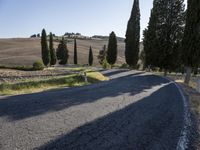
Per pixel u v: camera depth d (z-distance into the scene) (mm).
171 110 9539
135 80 25422
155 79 28094
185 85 23250
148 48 44656
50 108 8898
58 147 5070
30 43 168875
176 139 5988
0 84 15344
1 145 5102
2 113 7867
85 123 7039
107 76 33500
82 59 134750
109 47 72625
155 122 7512
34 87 17094
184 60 27047
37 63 41719
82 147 5129
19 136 5684
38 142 5324
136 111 9039
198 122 7988
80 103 10242
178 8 40312
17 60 96875
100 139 5691
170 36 40594
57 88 16969
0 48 143625
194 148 5492
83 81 23234
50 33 80438
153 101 11531
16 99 10742
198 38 25906
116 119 7684
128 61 62875
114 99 11727
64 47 100375
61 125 6715
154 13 42844
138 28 62281
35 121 7020
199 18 25969
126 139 5777
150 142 5656
